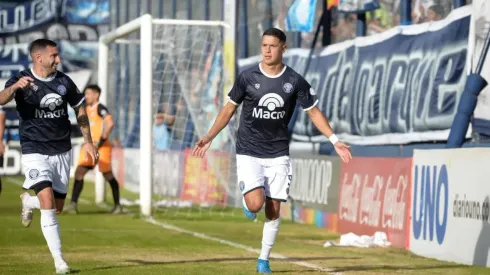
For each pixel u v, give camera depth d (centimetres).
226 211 5700
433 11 4172
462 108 3712
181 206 6041
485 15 3603
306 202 5125
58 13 9950
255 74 2631
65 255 3241
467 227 3197
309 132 5319
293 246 3784
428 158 3562
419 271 2906
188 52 6894
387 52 4459
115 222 4838
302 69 5509
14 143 9744
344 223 4497
